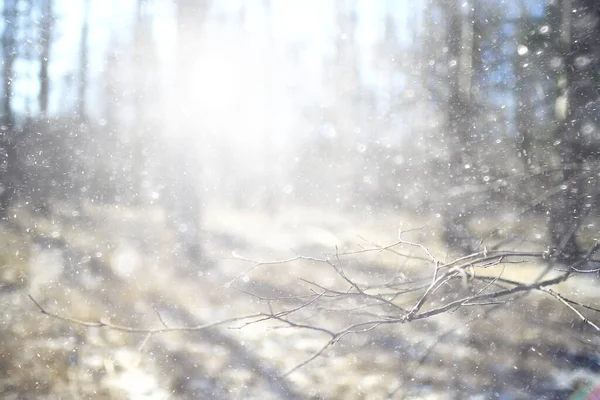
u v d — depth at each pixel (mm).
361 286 6480
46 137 22828
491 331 8289
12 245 13898
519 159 10367
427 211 13617
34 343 7586
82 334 8188
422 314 5523
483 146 11680
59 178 21938
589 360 7367
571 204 8305
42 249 13852
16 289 10102
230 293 10898
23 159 21547
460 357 7617
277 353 8016
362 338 8539
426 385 6914
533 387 6785
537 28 10148
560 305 9062
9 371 6703
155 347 8070
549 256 6004
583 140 8727
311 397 6680
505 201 9727
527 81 10453
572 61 9000
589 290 10078
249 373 7312
